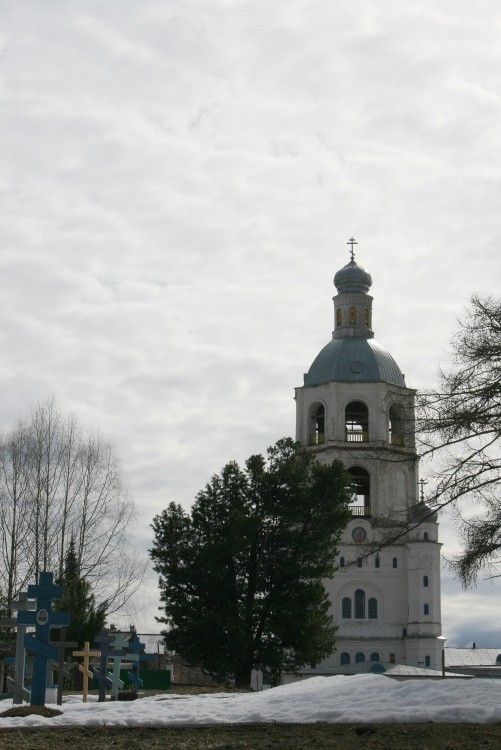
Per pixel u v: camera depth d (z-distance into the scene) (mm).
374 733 20719
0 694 36250
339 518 53000
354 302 105812
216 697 29594
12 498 56844
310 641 51250
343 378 99688
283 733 20984
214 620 50656
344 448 96875
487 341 29625
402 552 96688
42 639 27234
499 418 28922
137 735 21125
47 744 20047
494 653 115562
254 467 54562
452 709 22078
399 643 95188
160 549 53938
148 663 61656
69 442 58719
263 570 52469
